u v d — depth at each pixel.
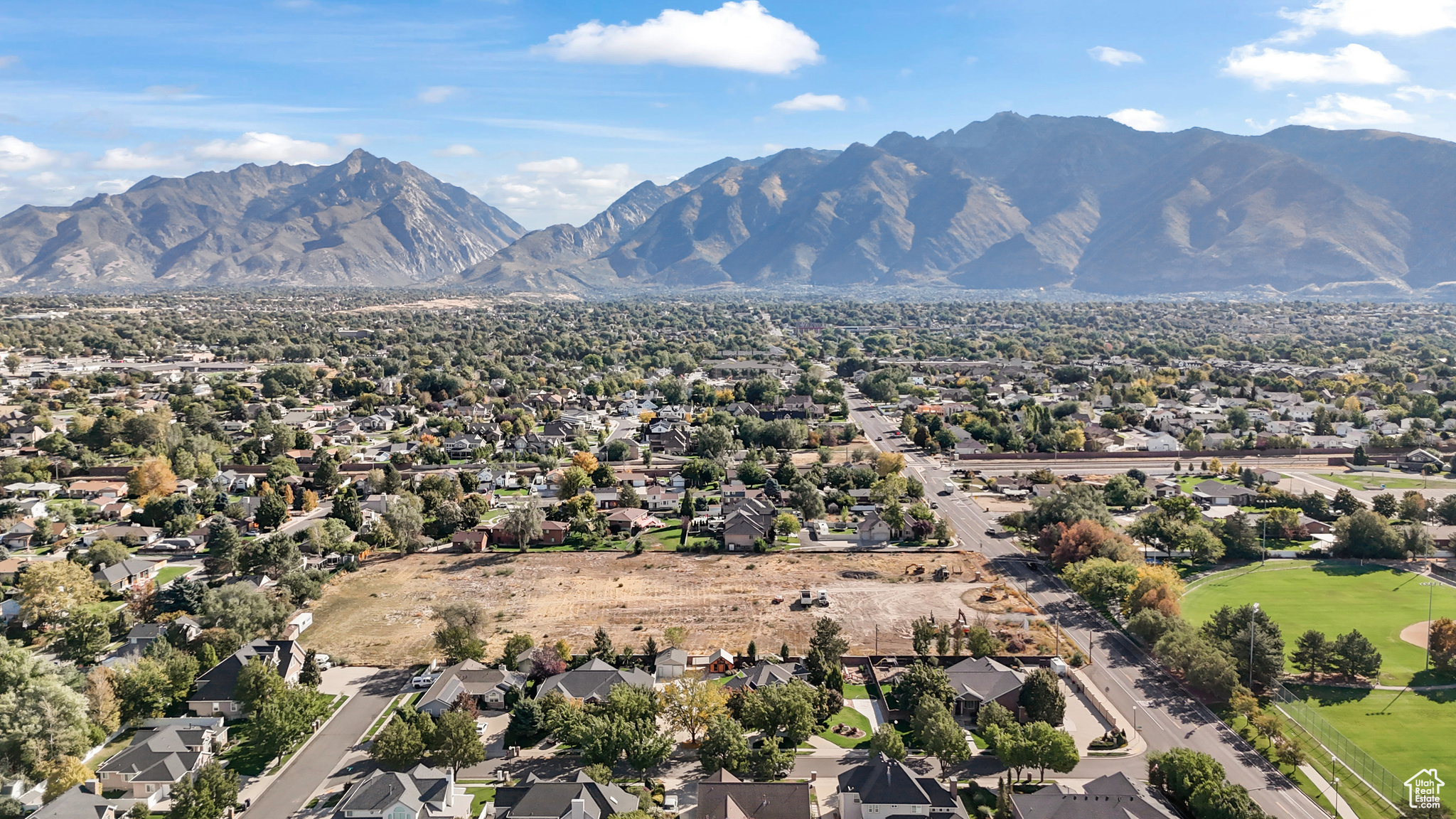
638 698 118.81
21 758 107.19
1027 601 169.38
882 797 100.31
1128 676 138.00
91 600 162.88
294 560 182.75
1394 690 131.50
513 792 100.88
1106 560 170.25
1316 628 154.75
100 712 119.19
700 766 113.56
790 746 117.94
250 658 131.50
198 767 110.94
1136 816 95.69
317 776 112.06
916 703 123.38
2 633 147.62
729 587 179.25
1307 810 102.88
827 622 143.25
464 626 148.88
